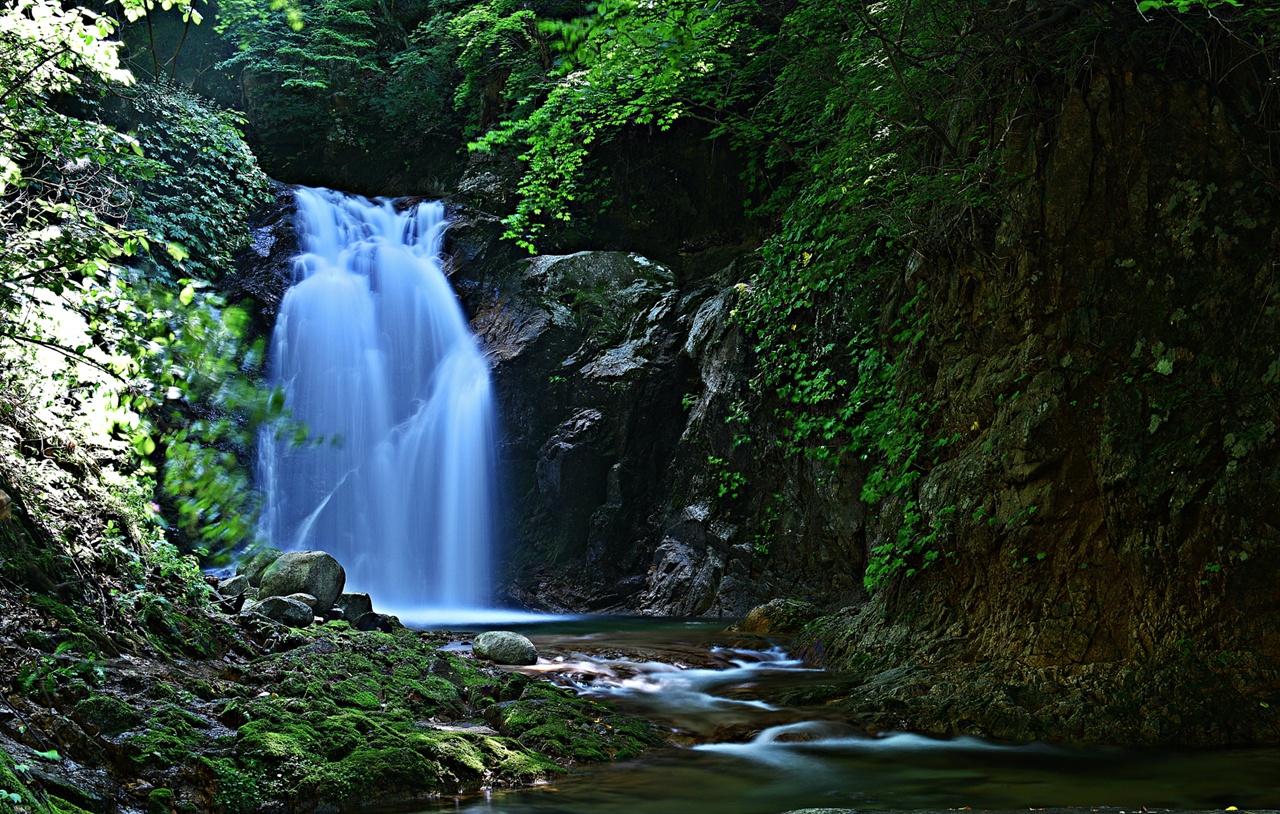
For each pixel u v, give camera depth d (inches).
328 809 205.3
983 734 277.7
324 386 668.1
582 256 715.4
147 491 292.7
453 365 713.6
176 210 649.6
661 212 747.4
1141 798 216.4
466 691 285.9
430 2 845.8
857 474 497.7
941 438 357.4
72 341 219.6
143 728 205.8
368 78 866.8
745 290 589.0
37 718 190.4
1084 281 318.7
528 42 772.6
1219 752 253.4
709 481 603.5
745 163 706.2
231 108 789.9
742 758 256.2
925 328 378.9
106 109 617.3
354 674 272.5
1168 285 305.7
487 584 664.4
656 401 656.4
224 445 164.4
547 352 681.6
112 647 236.4
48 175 275.3
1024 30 321.4
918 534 357.7
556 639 425.4
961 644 327.3
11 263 200.4
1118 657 293.9
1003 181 336.2
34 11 245.4
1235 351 291.0
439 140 854.5
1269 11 286.7
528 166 767.7
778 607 463.8
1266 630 272.1
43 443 270.7
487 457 674.8
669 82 517.0
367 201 789.9
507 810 209.3
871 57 367.2
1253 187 299.4
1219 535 279.1
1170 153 311.7
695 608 580.4
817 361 522.0
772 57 535.2
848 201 382.9
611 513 645.3
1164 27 311.9
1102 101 320.8
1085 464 311.6
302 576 342.6
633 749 259.6
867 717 290.8
